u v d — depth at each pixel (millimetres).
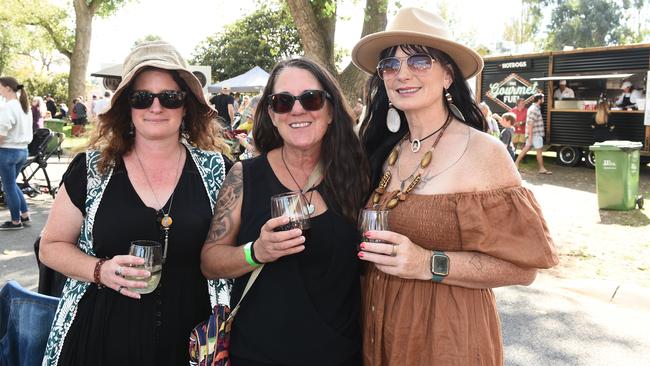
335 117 2000
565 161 14133
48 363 1934
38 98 14281
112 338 1918
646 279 5191
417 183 1883
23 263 5574
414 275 1724
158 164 2080
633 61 12633
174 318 1999
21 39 36781
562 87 13930
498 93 15188
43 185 10086
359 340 1997
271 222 1723
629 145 8289
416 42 1918
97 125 2051
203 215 2047
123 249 1961
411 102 1914
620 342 3918
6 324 2299
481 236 1728
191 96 2178
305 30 9242
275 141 2107
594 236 6859
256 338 1881
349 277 1967
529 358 3688
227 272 1906
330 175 1972
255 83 19250
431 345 1796
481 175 1785
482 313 1812
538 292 4922
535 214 1723
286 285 1877
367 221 1737
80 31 26328
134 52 2041
